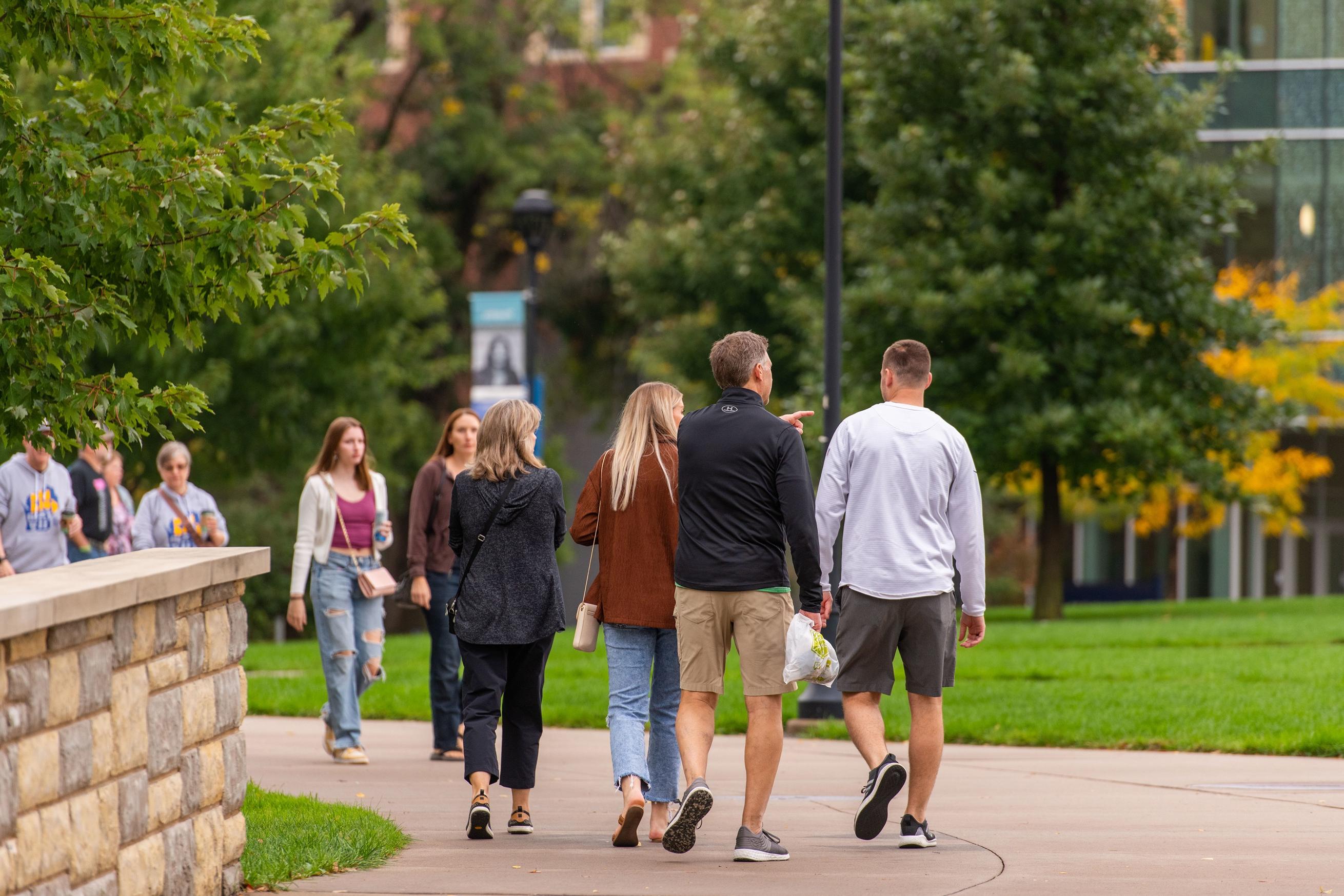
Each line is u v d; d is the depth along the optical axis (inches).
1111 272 3341.5
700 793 860.6
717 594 912.9
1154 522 4830.2
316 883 824.3
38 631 587.2
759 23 4256.9
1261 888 807.1
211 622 770.8
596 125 5344.5
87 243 943.0
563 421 5639.8
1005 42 3334.2
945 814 1086.4
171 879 708.0
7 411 959.0
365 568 1444.4
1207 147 4940.9
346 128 1070.4
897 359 981.8
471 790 1237.1
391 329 3944.4
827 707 1706.4
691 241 4394.7
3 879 550.6
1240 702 1718.8
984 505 5137.8
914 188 3395.7
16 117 941.2
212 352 3563.0
